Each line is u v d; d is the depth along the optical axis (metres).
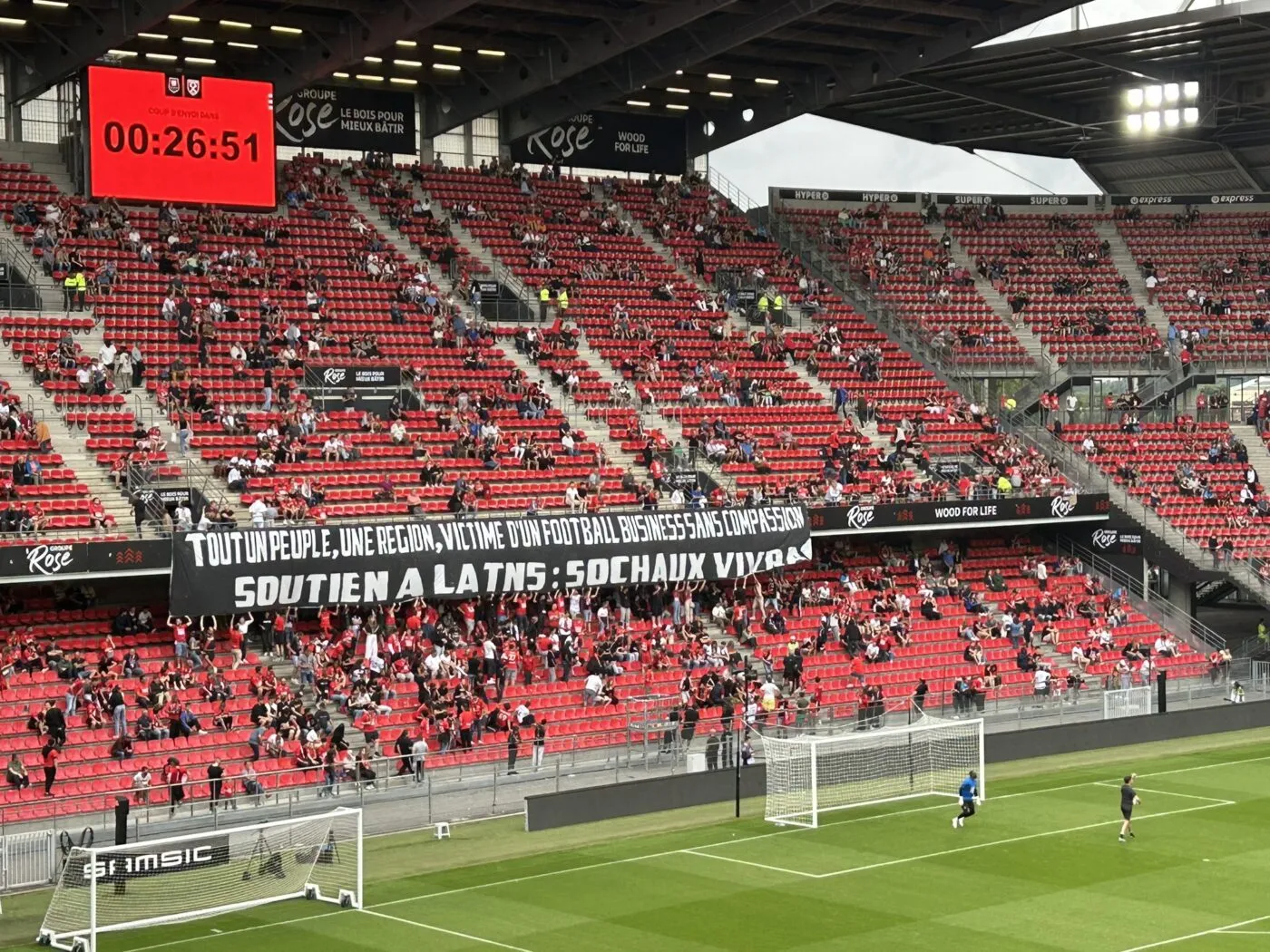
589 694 50.62
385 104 73.19
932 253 81.25
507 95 69.19
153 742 43.72
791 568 60.25
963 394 72.06
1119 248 84.31
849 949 29.95
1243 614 76.38
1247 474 70.19
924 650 57.91
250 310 60.31
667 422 63.50
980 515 62.06
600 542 53.53
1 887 35.34
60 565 44.53
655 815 42.50
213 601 46.59
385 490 53.97
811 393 67.94
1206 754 50.84
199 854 34.78
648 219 76.81
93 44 57.19
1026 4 62.56
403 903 33.59
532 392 61.34
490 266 69.12
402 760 44.78
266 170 61.91
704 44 64.69
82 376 53.12
